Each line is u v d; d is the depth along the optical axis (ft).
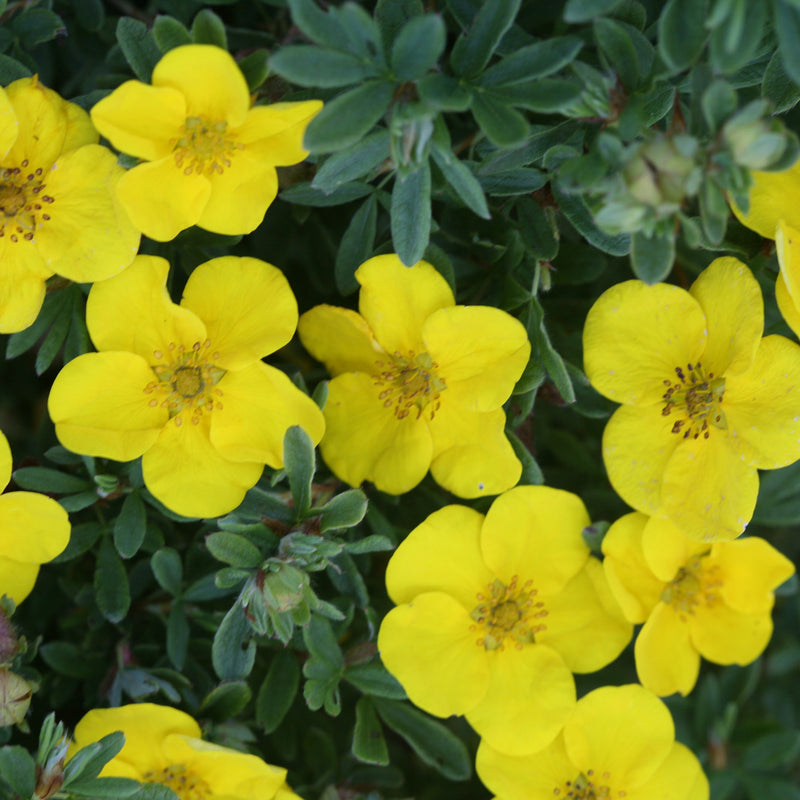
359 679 1.15
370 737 1.16
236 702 1.14
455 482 1.14
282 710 1.16
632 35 1.11
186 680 1.16
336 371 1.16
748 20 1.05
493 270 1.17
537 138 1.12
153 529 1.16
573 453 1.23
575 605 1.15
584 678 1.24
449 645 1.15
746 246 1.13
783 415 1.13
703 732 1.27
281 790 1.13
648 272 1.06
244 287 1.12
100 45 1.22
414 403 1.14
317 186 1.10
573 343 1.19
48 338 1.14
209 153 1.09
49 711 1.19
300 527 1.12
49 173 1.11
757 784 1.27
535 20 1.18
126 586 1.16
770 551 1.16
